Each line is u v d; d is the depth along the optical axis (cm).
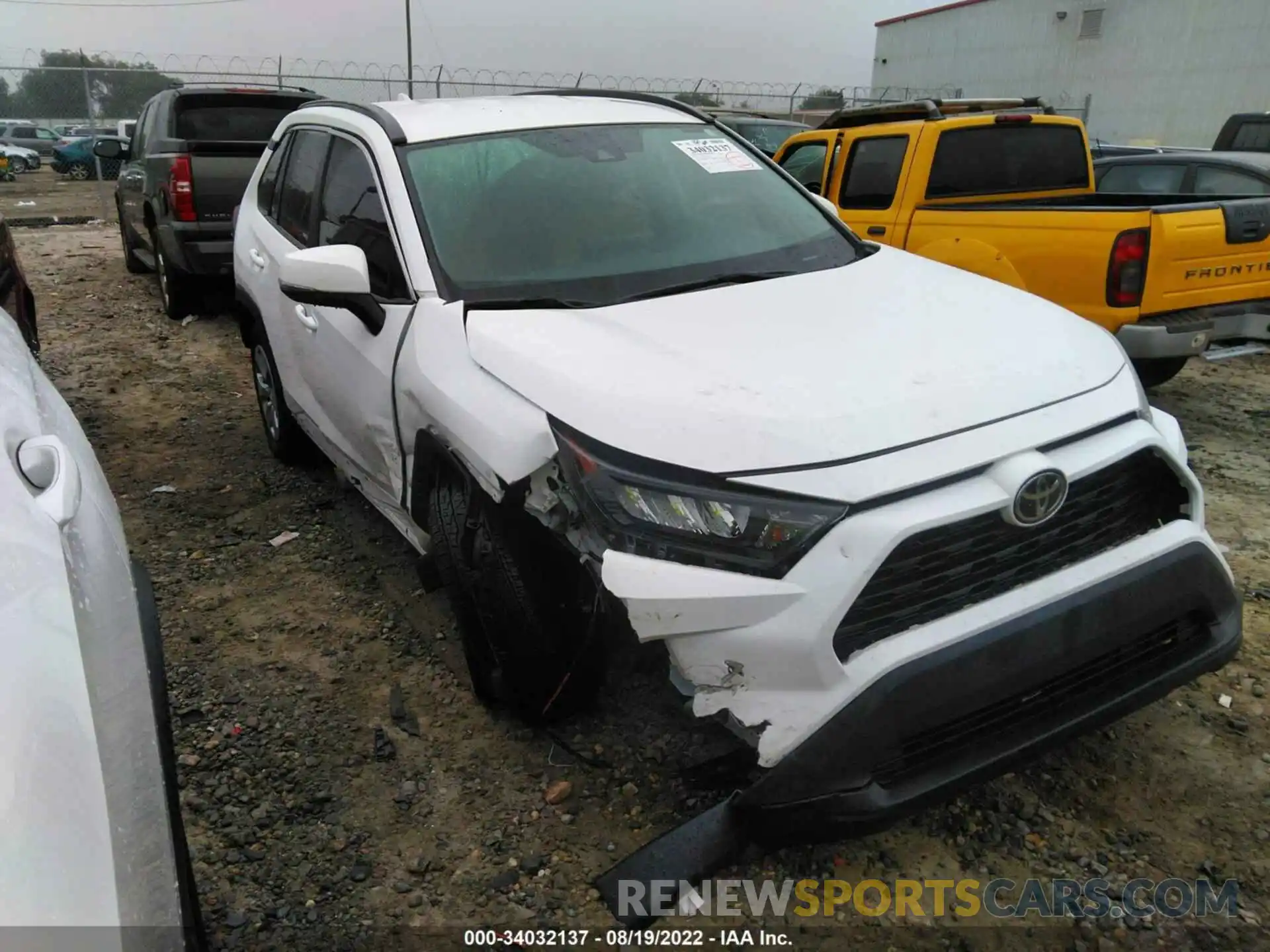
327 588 384
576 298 297
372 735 295
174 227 738
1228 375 677
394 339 305
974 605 213
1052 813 259
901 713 201
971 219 574
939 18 3656
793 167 784
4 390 198
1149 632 231
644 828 254
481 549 268
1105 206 590
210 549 419
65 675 140
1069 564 228
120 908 125
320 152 407
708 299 288
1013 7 3309
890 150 648
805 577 200
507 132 353
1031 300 297
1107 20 3042
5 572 146
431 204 321
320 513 452
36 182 2497
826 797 203
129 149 966
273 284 425
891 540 198
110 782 140
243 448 542
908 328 262
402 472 318
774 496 204
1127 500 239
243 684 321
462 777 276
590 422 226
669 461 213
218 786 274
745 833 228
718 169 370
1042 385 233
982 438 214
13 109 1598
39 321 830
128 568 193
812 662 201
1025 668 211
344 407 357
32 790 122
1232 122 1267
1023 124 653
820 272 318
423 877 243
